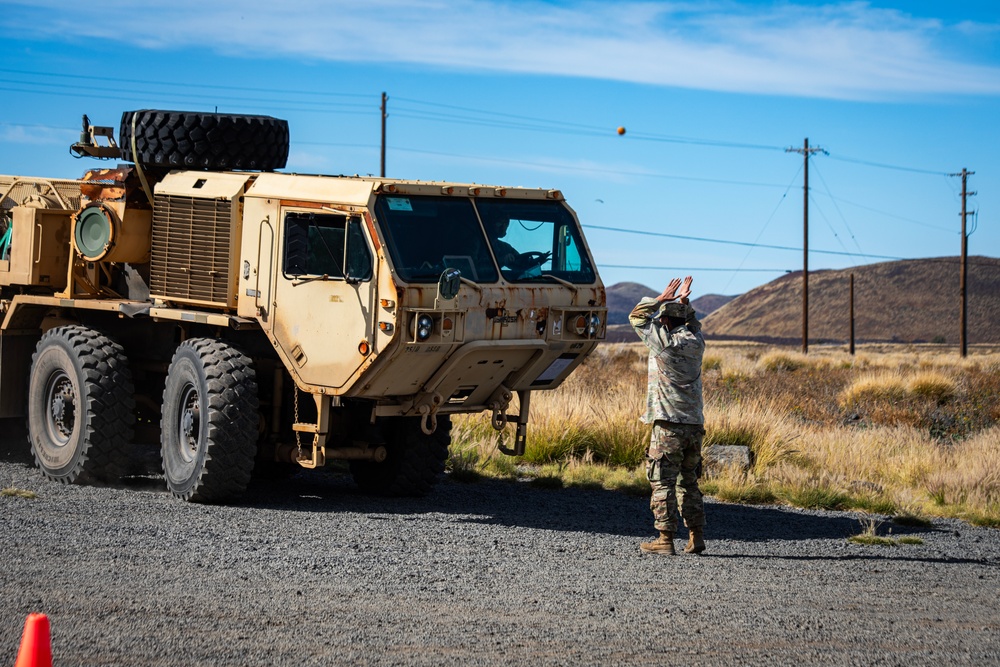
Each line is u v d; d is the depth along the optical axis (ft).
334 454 35.17
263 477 40.68
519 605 22.09
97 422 35.94
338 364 31.71
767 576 26.27
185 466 34.19
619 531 32.42
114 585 22.18
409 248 31.17
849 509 39.50
